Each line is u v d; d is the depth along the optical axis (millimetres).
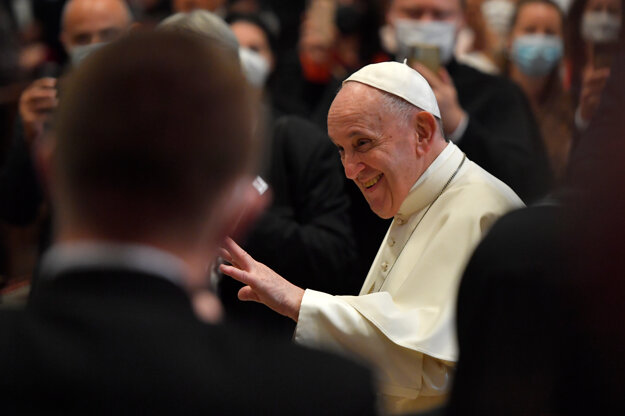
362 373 4918
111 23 15172
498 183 10766
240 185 5047
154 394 4535
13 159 14211
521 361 6113
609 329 5863
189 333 4695
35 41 25219
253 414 4633
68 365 4539
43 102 13781
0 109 18531
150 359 4578
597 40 12883
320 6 18672
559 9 18562
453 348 9648
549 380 6086
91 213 4805
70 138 4801
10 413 4516
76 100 4832
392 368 9820
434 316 9820
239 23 16922
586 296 5906
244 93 5008
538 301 6082
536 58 18344
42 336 4625
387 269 10766
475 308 6285
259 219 12523
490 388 6164
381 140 10125
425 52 13281
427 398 9852
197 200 4883
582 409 6062
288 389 4730
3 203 14227
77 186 4805
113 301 4691
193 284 4945
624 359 5867
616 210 5812
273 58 17406
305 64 18500
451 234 10125
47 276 4945
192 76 4848
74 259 4785
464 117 13484
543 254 6121
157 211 4809
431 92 10562
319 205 13070
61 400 4512
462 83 15562
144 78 4801
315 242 12609
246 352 4789
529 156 14102
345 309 9820
